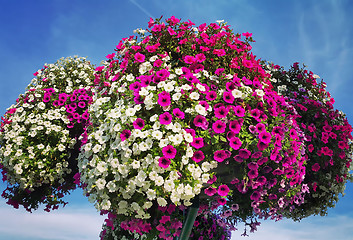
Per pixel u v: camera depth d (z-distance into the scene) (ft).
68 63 19.53
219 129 10.41
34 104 17.71
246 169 11.27
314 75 18.40
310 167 16.53
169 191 10.04
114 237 14.78
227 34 12.53
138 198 10.55
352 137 17.53
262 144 10.68
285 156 11.50
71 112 17.25
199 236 15.88
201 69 11.39
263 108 11.30
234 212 14.05
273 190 12.21
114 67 12.67
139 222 11.51
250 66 11.94
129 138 10.22
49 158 16.58
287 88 17.87
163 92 10.55
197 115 10.42
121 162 10.42
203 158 10.25
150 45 12.32
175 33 12.37
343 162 17.46
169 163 9.75
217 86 11.25
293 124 12.85
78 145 17.31
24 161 16.33
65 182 17.61
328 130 16.72
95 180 10.85
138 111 10.80
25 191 17.72
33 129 16.44
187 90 10.68
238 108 10.78
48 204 17.30
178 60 12.17
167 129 10.16
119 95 11.62
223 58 11.91
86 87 17.87
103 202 10.61
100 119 11.74
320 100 17.78
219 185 11.03
